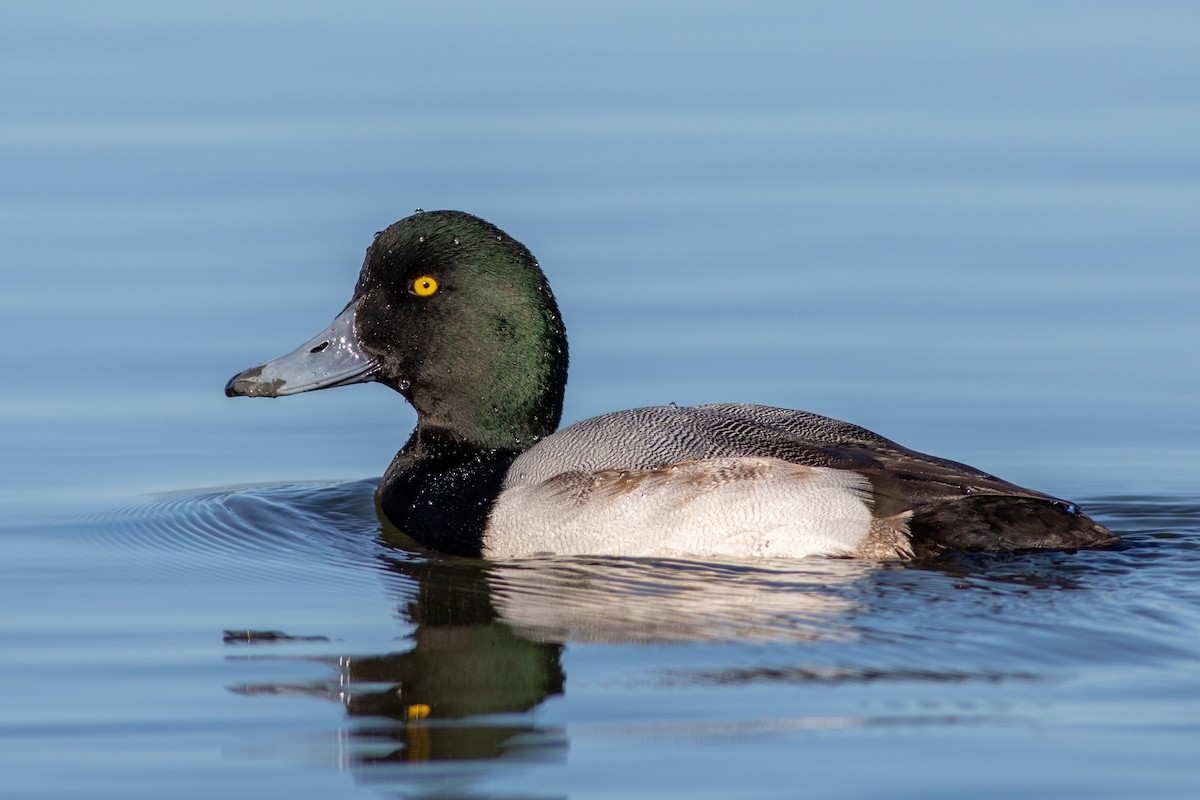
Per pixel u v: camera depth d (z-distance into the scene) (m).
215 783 8.66
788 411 13.12
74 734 9.30
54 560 12.90
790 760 8.72
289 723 9.46
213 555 13.04
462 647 10.60
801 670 9.87
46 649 10.71
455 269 13.39
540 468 12.70
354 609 11.55
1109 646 10.12
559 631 10.74
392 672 10.20
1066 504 11.91
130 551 13.16
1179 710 9.23
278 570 12.59
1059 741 8.88
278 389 13.74
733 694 9.55
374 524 13.91
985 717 9.17
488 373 13.43
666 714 9.31
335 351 13.80
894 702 9.41
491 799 8.39
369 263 13.77
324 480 15.65
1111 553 11.62
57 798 8.48
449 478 13.27
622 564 11.84
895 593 11.01
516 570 12.02
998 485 11.88
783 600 11.01
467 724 9.33
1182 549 11.73
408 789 8.55
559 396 13.69
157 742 9.17
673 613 10.91
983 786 8.41
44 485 15.11
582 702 9.51
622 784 8.50
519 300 13.40
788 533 11.69
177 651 10.67
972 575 11.28
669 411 12.77
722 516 11.81
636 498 12.03
